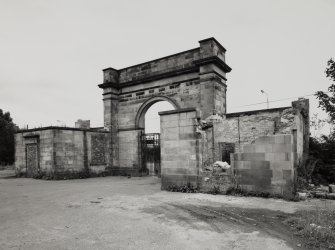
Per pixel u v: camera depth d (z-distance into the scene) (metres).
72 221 5.71
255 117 12.31
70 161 15.61
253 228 4.96
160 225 5.27
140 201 7.88
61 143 15.29
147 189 10.55
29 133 16.83
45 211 6.77
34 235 4.78
